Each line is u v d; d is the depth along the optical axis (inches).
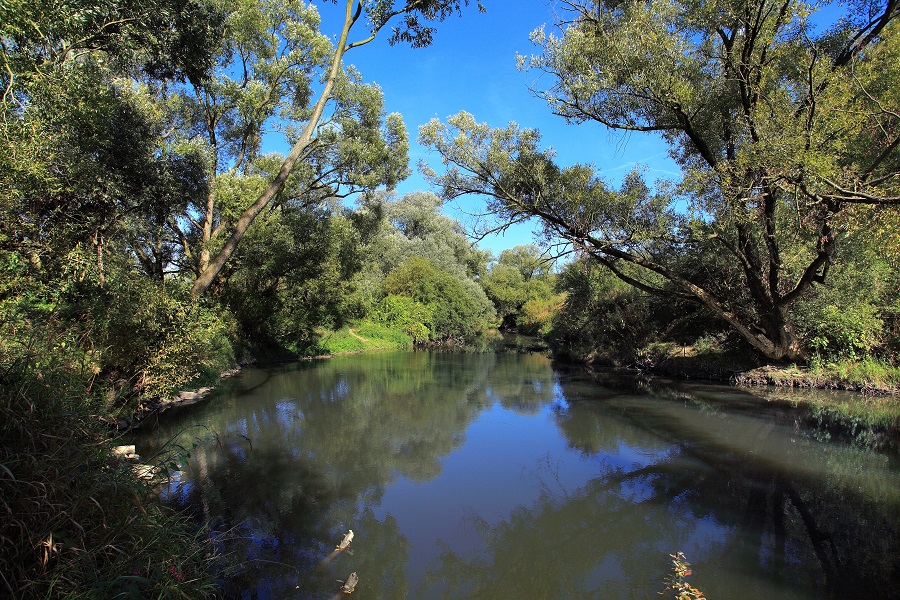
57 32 250.8
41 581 89.4
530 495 244.7
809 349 500.4
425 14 337.1
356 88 572.7
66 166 267.7
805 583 157.5
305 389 553.9
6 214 235.5
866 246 420.2
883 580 157.9
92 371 190.4
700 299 522.6
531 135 490.6
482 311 1667.1
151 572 110.3
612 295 767.1
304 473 273.7
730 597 150.5
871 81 343.6
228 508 220.8
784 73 406.3
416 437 354.9
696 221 423.2
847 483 246.2
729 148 458.3
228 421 390.3
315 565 173.2
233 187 548.4
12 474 91.8
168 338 315.9
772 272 449.7
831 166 304.3
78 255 276.7
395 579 164.1
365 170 608.1
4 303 213.5
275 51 576.1
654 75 401.7
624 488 250.5
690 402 446.3
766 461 281.6
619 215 475.8
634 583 163.6
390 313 1341.0
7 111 237.1
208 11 354.3
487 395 522.6
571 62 437.4
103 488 111.3
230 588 155.1
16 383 111.8
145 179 358.0
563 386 571.2
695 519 210.8
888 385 440.8
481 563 178.4
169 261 601.6
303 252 726.5
